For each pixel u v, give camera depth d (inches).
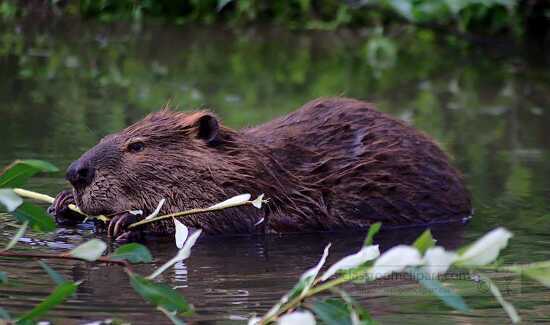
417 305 281.9
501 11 847.1
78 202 374.3
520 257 338.6
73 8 919.7
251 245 363.6
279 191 387.9
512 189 448.5
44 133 530.3
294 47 855.1
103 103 620.1
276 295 289.1
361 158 400.8
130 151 378.9
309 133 403.2
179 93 656.4
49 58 768.9
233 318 263.6
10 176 241.6
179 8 932.0
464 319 269.3
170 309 236.2
